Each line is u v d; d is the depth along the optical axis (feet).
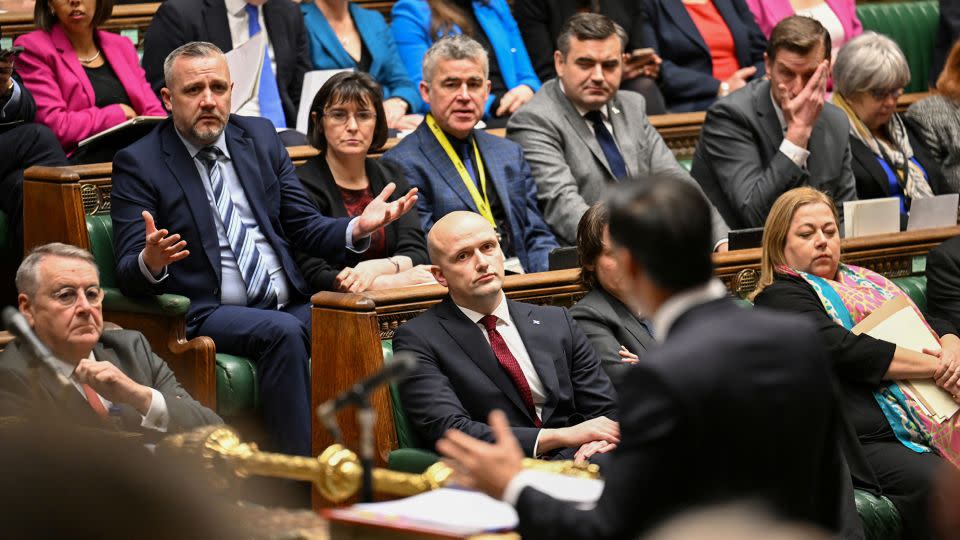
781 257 28.07
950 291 31.12
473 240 24.07
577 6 45.06
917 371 26.30
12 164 31.37
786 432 12.66
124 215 28.04
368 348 23.59
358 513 12.35
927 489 24.93
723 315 13.10
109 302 28.04
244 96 35.27
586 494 14.61
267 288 29.01
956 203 35.45
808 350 13.03
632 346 25.76
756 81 37.55
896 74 37.37
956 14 51.24
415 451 22.89
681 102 45.42
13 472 3.83
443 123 33.63
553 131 35.88
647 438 12.37
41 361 14.17
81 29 35.29
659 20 46.24
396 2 46.96
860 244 31.40
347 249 29.60
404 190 32.68
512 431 22.86
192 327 28.22
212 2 37.19
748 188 35.53
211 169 29.14
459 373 23.70
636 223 13.26
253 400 27.14
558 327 25.00
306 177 31.42
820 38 35.27
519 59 44.14
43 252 22.52
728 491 12.40
